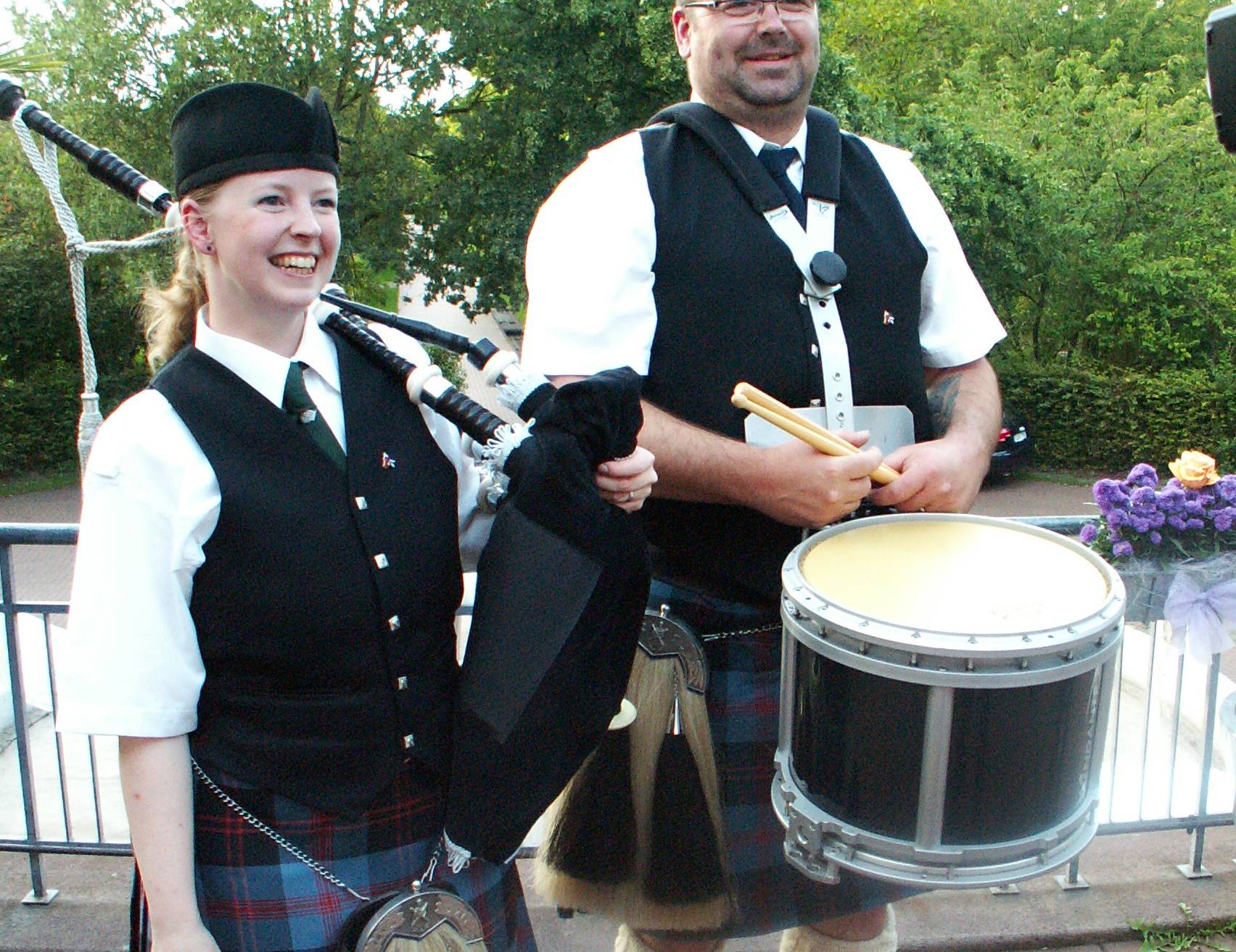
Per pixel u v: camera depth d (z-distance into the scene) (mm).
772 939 2154
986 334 1779
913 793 1224
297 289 1153
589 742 1282
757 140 1625
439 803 1316
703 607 1682
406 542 1238
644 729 1674
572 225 1615
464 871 1333
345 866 1247
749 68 1568
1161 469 11695
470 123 12078
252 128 1104
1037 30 17906
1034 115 13883
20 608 2205
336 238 1188
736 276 1582
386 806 1270
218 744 1213
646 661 1676
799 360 1597
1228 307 12039
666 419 1550
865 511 1655
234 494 1140
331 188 1172
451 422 1265
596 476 1270
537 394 1308
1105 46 17562
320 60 11547
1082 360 13336
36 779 2900
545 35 11562
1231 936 2197
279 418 1172
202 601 1169
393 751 1254
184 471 1132
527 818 1250
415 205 12391
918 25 18594
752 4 1542
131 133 11414
